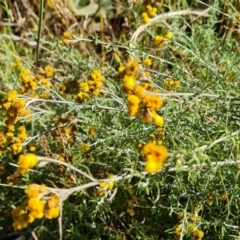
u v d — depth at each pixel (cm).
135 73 180
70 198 273
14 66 303
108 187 175
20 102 213
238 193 212
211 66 236
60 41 243
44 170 270
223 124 191
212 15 294
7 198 296
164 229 250
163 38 238
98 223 259
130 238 264
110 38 357
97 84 221
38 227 261
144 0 324
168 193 240
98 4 357
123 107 231
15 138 230
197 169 178
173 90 230
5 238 296
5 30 352
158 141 209
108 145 251
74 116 269
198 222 213
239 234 201
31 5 381
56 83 297
